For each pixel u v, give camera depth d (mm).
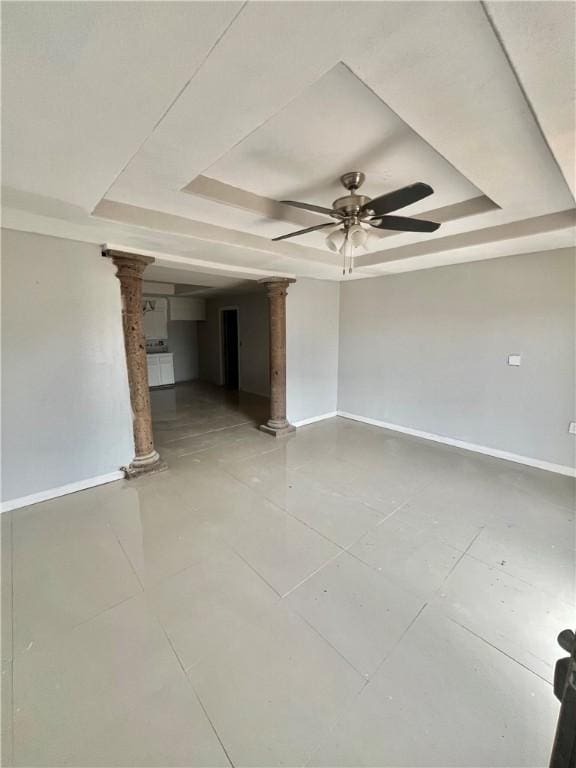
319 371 5254
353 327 5211
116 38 875
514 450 3674
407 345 4535
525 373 3518
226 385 8297
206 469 3543
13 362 2674
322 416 5402
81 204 2002
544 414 3434
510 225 2738
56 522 2580
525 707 1341
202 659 1535
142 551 2260
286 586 1962
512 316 3545
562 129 1300
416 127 1384
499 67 1044
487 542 2348
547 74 1032
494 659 1536
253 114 1276
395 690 1405
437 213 2646
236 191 2258
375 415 5059
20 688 1407
